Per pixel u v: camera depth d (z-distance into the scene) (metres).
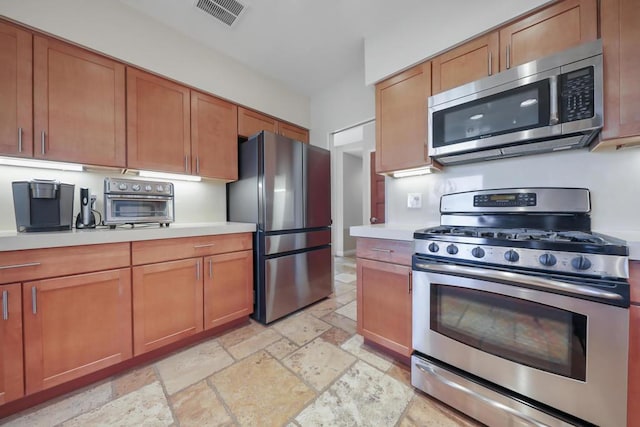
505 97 1.28
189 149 2.03
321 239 2.63
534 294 0.99
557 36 1.20
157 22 1.83
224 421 1.12
